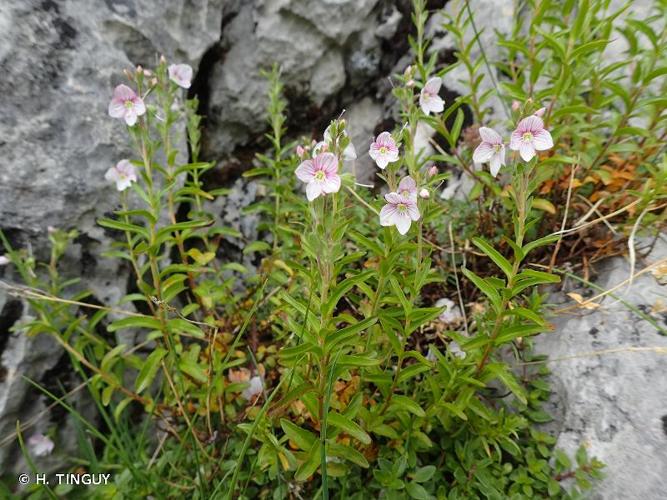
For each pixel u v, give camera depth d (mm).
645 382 158
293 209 234
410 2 281
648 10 235
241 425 158
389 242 149
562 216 201
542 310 192
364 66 285
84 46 203
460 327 202
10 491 186
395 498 152
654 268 172
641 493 142
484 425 162
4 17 184
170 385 188
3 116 182
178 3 238
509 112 226
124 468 186
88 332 204
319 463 143
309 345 137
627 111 183
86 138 200
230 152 276
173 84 189
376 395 181
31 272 180
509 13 255
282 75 270
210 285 214
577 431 161
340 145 134
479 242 143
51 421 197
